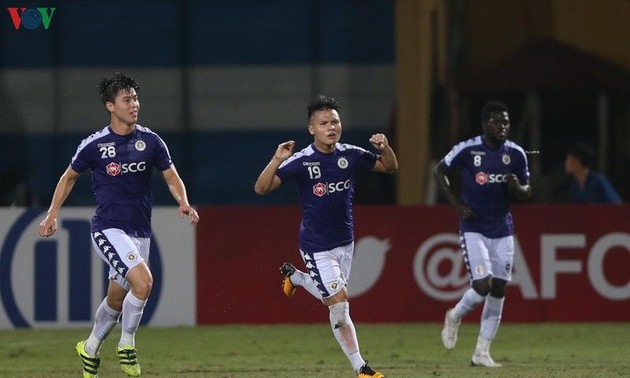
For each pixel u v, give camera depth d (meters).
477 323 50.22
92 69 76.62
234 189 76.44
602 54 62.88
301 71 76.38
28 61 76.12
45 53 76.25
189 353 41.19
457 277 49.50
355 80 75.56
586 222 49.53
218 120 76.69
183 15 77.00
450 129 64.81
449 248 49.53
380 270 49.62
